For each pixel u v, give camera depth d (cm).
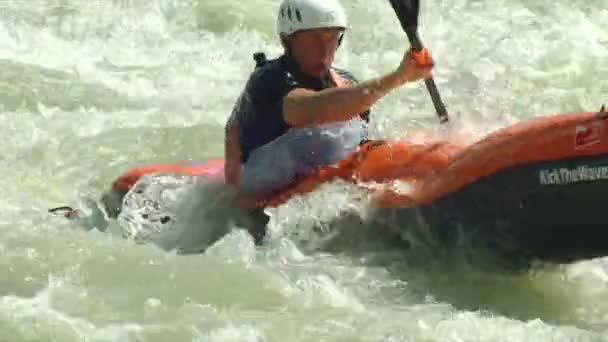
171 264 1805
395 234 1855
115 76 3059
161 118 2748
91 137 2567
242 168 1986
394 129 2142
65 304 1648
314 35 1866
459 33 3319
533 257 1780
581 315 1700
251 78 1950
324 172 1922
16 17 3388
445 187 1780
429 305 1708
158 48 3306
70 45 3275
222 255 1850
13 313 1605
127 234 1980
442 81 2972
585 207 1667
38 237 1892
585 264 1842
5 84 2892
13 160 2408
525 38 3266
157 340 1552
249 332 1578
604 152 1638
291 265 1831
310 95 1856
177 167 2142
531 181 1695
